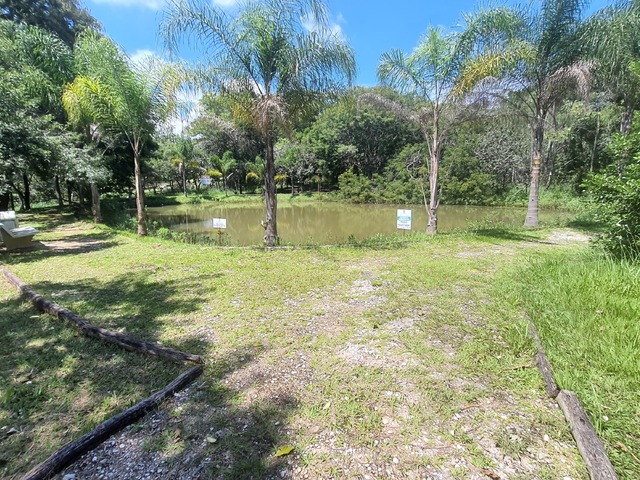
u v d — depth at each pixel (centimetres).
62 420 181
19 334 278
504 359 226
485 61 658
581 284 319
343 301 345
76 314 317
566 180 1783
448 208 1786
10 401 195
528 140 1930
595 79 759
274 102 579
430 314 304
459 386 201
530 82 785
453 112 752
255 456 154
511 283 374
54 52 841
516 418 173
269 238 691
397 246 625
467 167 1933
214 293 377
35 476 140
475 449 155
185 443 162
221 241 819
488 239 679
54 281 427
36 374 222
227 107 686
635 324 242
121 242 695
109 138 1005
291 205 2195
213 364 231
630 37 717
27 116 681
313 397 195
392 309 319
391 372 217
